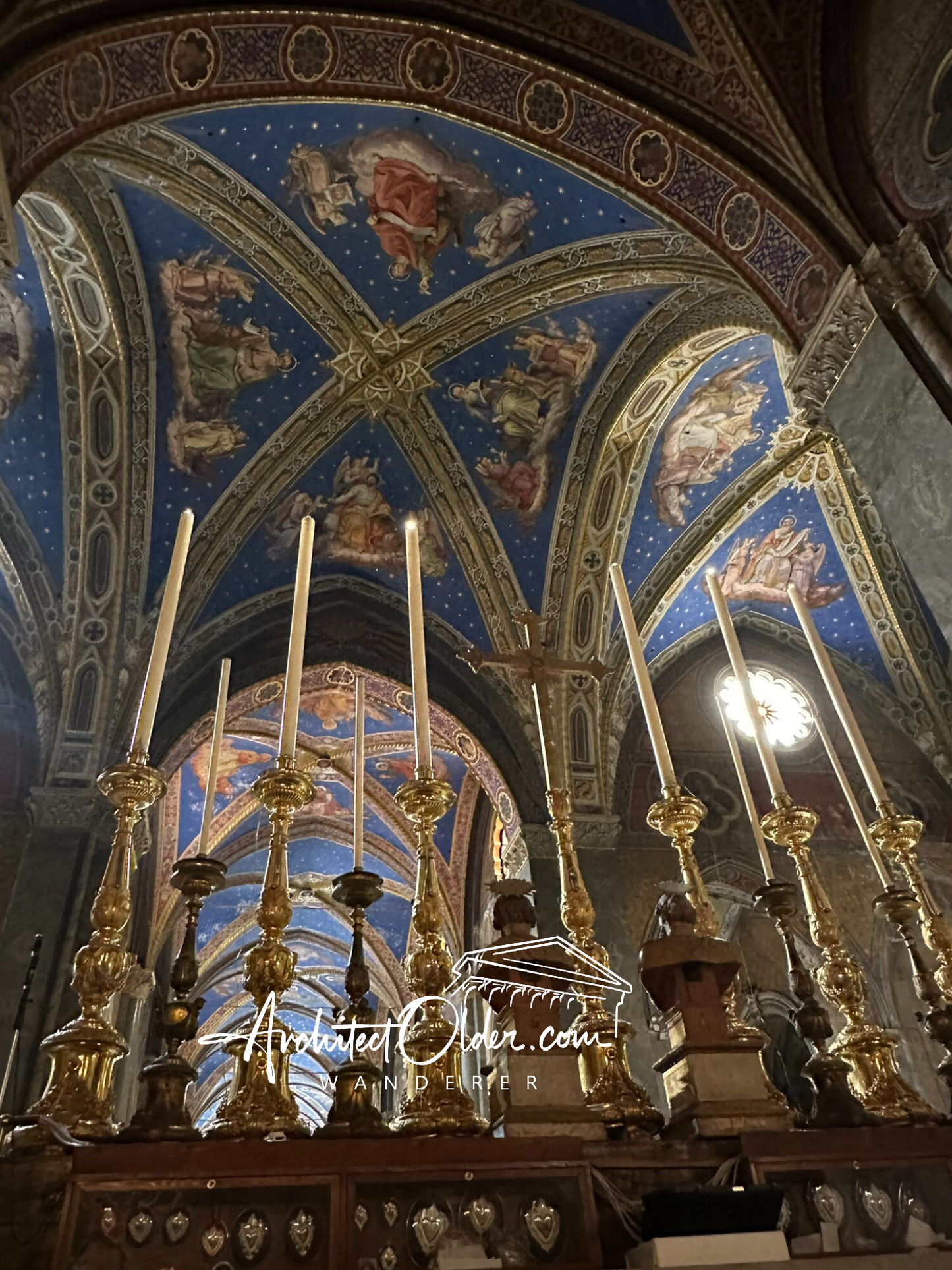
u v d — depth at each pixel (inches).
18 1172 114.7
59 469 491.8
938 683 598.5
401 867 787.4
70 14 270.2
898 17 308.8
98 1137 128.0
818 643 241.1
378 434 534.6
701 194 340.8
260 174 414.0
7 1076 378.9
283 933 156.7
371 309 484.1
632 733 582.6
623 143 348.2
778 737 601.3
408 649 578.9
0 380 462.0
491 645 569.3
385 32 326.6
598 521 549.0
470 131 393.1
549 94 345.7
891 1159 138.0
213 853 752.3
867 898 540.4
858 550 596.4
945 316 279.6
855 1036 182.2
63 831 453.7
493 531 556.1
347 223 445.4
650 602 581.3
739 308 438.9
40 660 501.7
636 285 450.0
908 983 515.5
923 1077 486.6
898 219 299.0
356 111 388.2
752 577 609.6
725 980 159.0
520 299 473.4
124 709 494.3
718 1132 139.5
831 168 316.8
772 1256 115.2
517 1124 137.3
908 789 582.9
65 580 503.2
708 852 541.6
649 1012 467.2
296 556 566.9
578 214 422.3
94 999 139.8
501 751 544.1
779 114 323.3
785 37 331.3
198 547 524.4
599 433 523.5
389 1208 120.6
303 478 537.6
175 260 442.3
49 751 476.4
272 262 452.1
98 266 428.5
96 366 472.1
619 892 507.5
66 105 272.5
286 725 174.9
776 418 530.3
